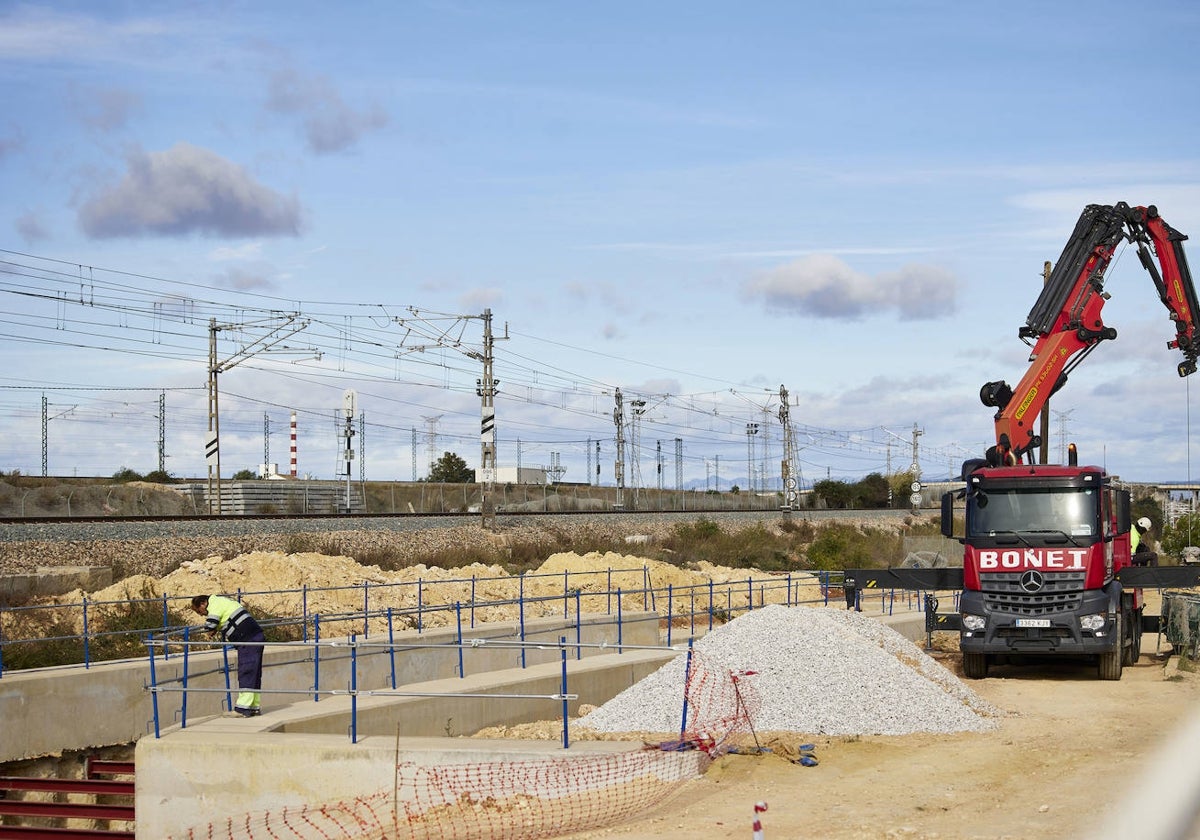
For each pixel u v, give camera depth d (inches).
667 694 625.0
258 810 498.9
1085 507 764.0
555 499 3440.0
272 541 1446.9
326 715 593.0
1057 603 759.1
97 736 683.4
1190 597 847.7
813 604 1264.8
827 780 482.9
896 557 2071.9
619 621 934.4
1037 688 746.2
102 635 735.7
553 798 466.0
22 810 580.4
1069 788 460.4
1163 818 411.5
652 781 481.7
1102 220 878.4
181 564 1149.1
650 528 2304.4
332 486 2898.6
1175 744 548.1
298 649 770.2
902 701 607.5
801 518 2942.9
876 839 391.2
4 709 644.7
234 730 539.2
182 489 2524.6
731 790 470.0
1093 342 874.8
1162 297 898.1
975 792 458.0
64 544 1203.9
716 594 1347.2
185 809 506.6
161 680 707.4
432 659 848.9
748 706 597.6
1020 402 852.0
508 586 1261.1
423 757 484.7
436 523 1868.8
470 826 443.8
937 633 1078.4
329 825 478.9
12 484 2108.8
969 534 786.2
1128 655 854.5
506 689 708.0
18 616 851.4
